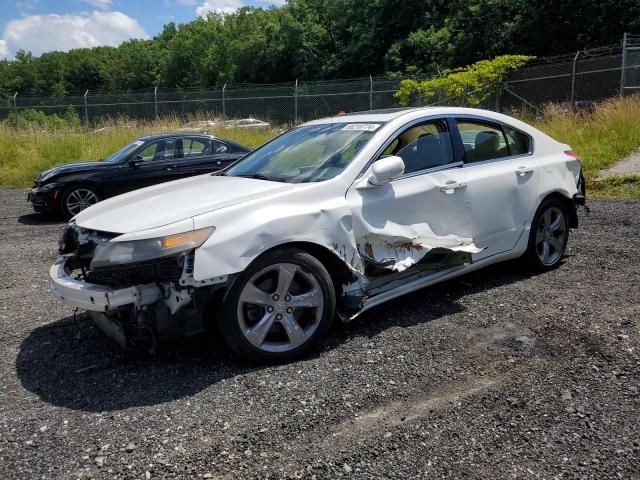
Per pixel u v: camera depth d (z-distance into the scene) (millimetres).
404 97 20141
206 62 65125
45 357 3740
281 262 3414
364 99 25656
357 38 51625
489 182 4547
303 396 3061
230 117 23562
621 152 11320
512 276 5043
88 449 2639
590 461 2424
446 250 4062
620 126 12406
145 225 3273
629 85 18031
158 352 3703
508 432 2664
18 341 4039
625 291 4492
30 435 2775
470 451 2529
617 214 7543
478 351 3543
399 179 4070
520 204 4789
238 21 65750
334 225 3623
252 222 3344
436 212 4195
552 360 3373
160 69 72750
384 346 3664
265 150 4723
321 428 2760
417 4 46531
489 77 19422
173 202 3631
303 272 3486
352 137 4223
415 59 40938
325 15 56500
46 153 15688
